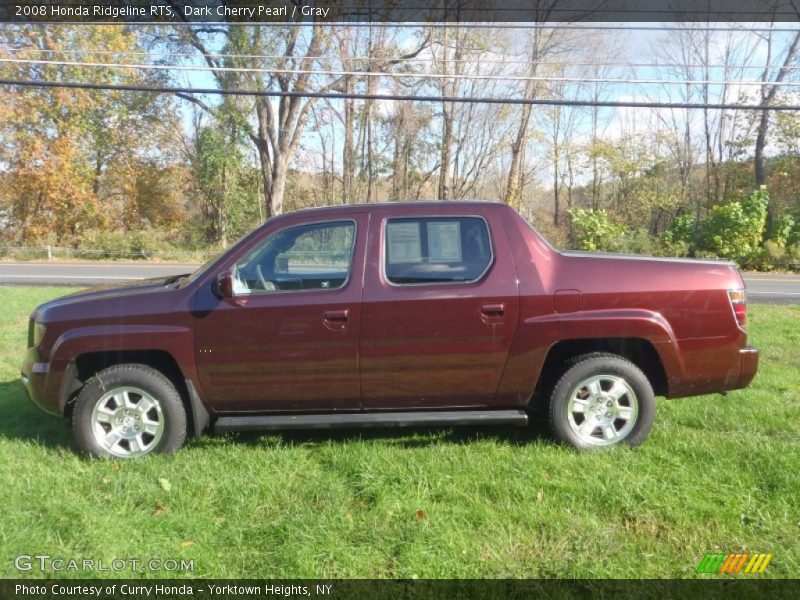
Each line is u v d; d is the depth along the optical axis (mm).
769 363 6922
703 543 3113
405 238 4332
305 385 4262
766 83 9352
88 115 29125
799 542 3094
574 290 4234
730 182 30875
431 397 4336
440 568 2910
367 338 4195
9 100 27188
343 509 3471
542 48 25703
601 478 3805
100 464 4125
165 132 31453
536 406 4641
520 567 2926
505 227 4348
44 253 27250
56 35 27141
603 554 3023
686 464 4012
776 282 16906
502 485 3727
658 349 4254
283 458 4188
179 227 33562
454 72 27125
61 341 4219
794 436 4523
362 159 32156
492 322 4215
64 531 3264
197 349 4195
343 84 26625
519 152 29812
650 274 4316
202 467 4039
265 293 4234
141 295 4305
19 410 5383
